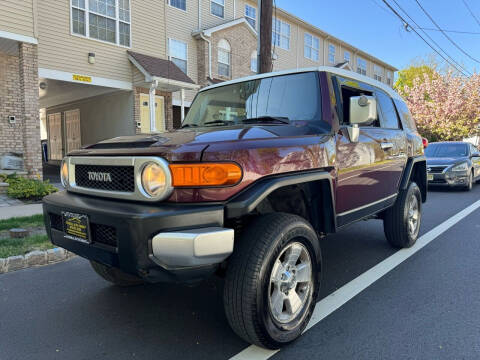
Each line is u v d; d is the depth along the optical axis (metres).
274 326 2.41
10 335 2.72
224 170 2.22
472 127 22.83
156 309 3.14
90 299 3.35
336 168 3.04
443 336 2.63
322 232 3.13
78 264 4.32
